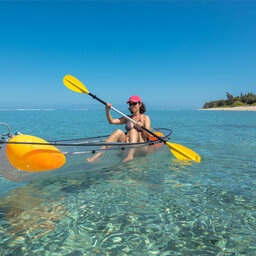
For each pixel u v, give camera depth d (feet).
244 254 4.67
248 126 35.29
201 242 5.07
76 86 13.32
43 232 5.38
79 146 9.20
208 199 7.22
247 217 6.10
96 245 4.95
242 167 10.90
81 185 8.30
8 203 6.81
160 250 4.82
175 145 11.55
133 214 6.24
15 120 48.49
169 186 8.30
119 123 13.78
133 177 9.21
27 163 7.89
